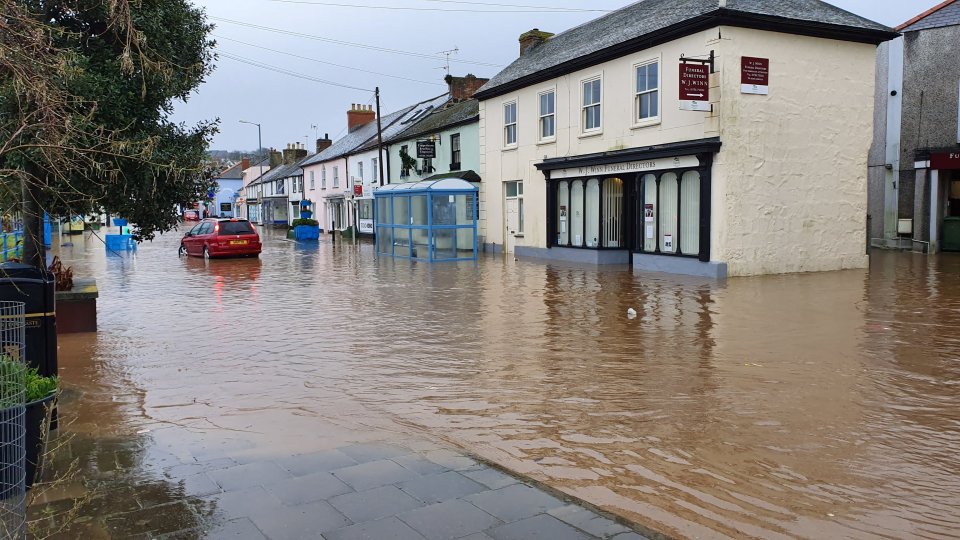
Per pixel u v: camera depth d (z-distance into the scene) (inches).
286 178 2527.1
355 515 160.9
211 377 301.1
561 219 884.0
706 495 175.8
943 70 852.0
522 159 949.8
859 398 256.5
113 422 236.1
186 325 434.6
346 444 212.8
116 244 1277.1
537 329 405.1
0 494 159.5
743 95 636.1
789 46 656.4
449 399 264.7
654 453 204.8
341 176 1781.5
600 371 303.7
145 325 435.8
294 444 212.8
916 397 257.1
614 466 195.8
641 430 225.1
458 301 527.5
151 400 264.5
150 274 792.3
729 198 635.5
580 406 252.7
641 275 681.0
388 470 189.6
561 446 212.2
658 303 494.3
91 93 290.8
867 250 722.8
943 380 279.6
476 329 408.5
